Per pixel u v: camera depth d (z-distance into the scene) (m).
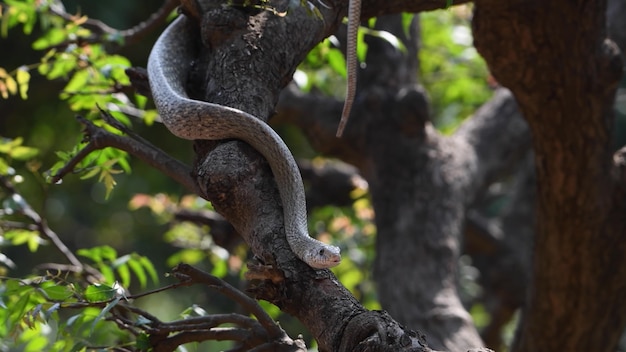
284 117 12.52
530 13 7.98
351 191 13.88
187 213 12.52
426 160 11.86
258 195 5.59
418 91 11.80
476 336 10.57
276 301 5.16
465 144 12.54
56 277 6.51
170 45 6.86
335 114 12.27
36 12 9.80
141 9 17.97
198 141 6.10
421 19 13.57
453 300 10.92
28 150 9.41
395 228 11.52
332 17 6.95
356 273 13.20
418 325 10.65
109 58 8.74
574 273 9.96
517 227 15.09
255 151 5.81
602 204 9.59
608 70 8.70
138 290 21.69
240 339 6.32
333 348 4.79
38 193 19.39
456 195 11.76
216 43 6.44
